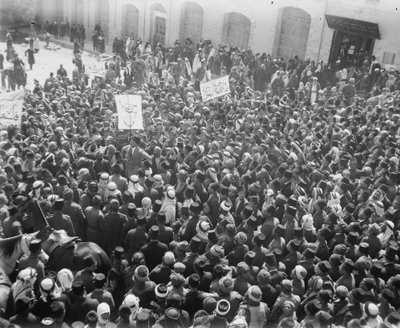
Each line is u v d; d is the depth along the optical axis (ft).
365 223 32.96
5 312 22.31
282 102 62.95
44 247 26.11
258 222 31.76
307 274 26.84
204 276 24.70
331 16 85.46
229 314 22.81
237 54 85.61
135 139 39.96
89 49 108.78
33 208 28.30
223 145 44.78
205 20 99.76
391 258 27.81
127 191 31.91
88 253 25.80
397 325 22.02
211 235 27.66
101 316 20.36
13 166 35.35
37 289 23.82
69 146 40.22
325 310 22.82
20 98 70.59
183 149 41.96
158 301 22.66
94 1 111.96
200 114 51.80
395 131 51.03
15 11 115.44
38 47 100.01
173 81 70.79
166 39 105.50
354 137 47.19
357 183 38.91
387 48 83.15
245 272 24.59
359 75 77.71
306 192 38.37
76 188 32.94
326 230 29.60
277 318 22.63
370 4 82.33
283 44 93.66
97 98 59.16
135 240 28.14
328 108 58.49
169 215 31.96
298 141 47.24
